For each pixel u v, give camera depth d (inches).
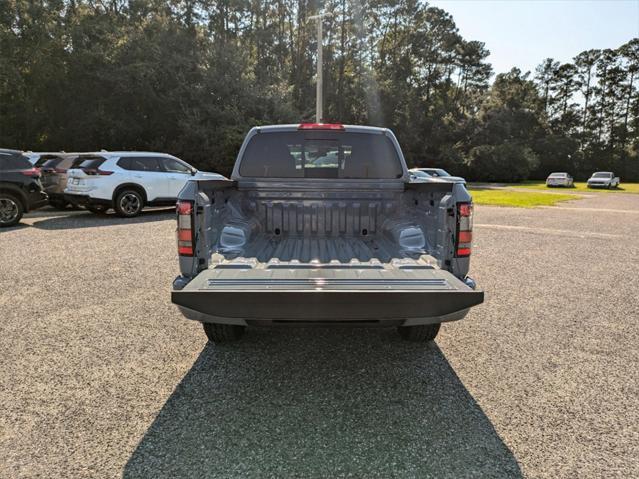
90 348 152.6
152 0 1440.7
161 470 91.3
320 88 929.5
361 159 173.6
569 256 316.8
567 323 181.5
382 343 159.5
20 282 232.4
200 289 106.7
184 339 161.0
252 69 1278.3
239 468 92.0
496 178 2106.3
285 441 101.4
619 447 100.6
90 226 426.9
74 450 97.9
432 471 91.5
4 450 97.7
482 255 317.7
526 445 100.9
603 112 3154.5
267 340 161.6
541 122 2785.4
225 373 135.4
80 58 1098.1
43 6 1173.1
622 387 128.8
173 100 1088.2
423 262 130.5
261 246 156.3
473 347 156.7
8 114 1178.0
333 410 115.0
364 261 134.3
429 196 143.3
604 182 1465.3
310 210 174.4
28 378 131.0
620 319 186.4
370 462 94.2
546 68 3250.5
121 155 477.1
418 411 114.9
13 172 421.1
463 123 2236.7
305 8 2007.9
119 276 244.8
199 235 124.2
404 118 1994.3
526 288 232.4
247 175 171.9
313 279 113.5
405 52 2132.1
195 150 1080.2
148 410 114.3
